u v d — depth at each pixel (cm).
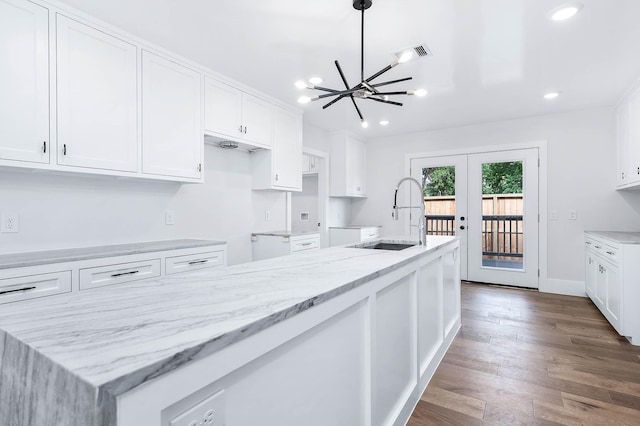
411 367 187
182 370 59
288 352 92
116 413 48
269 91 351
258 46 258
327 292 102
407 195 536
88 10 212
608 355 248
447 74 308
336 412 116
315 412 104
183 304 86
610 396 195
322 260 163
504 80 322
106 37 225
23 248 216
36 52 193
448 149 502
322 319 102
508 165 462
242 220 377
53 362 53
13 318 74
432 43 253
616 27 231
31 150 191
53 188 229
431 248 217
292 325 89
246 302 89
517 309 360
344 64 288
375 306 139
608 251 307
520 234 453
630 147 341
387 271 145
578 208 416
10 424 63
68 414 50
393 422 158
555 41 250
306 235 387
